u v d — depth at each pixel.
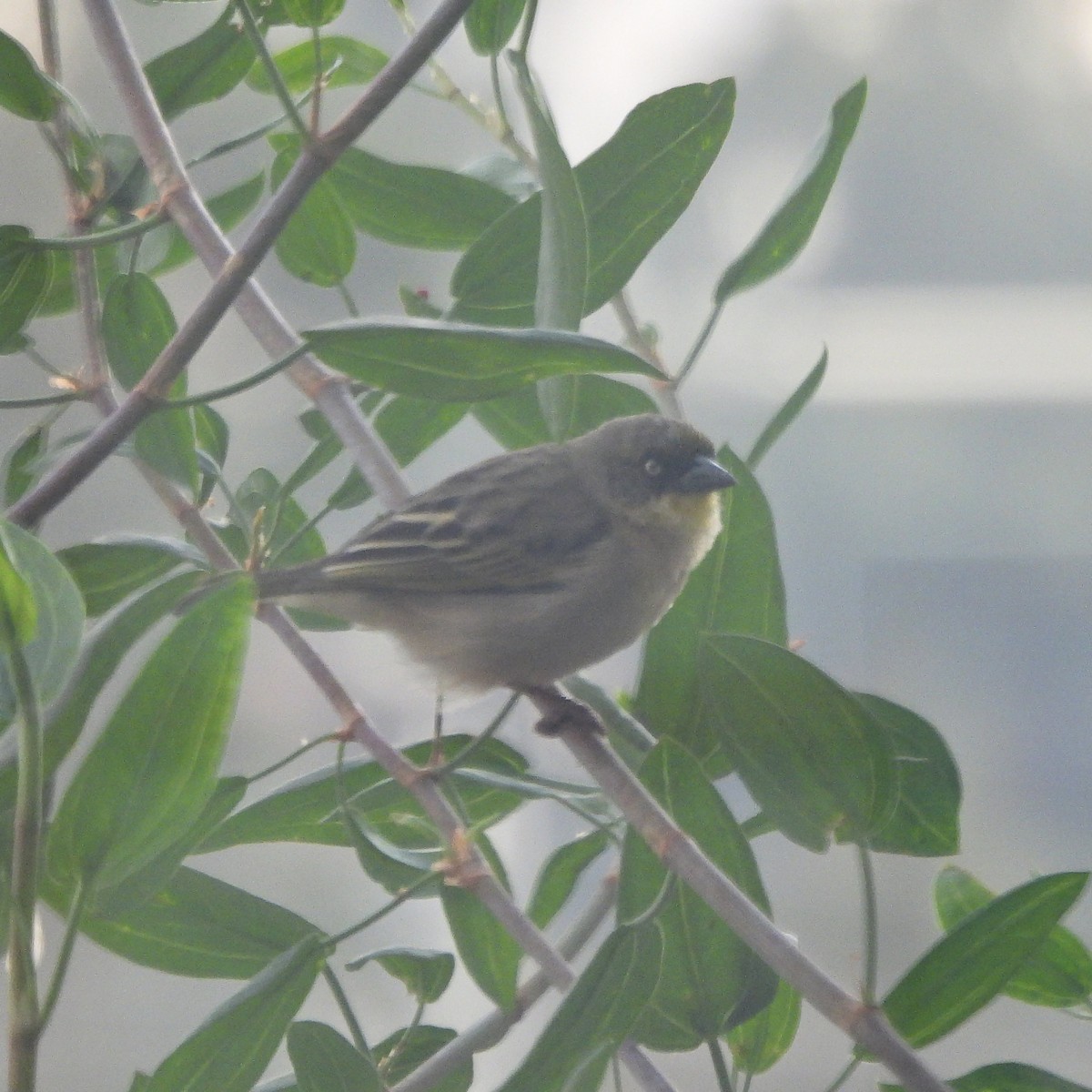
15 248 5.82
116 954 6.14
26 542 4.46
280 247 7.67
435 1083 5.74
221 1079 5.23
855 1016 4.53
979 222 14.38
